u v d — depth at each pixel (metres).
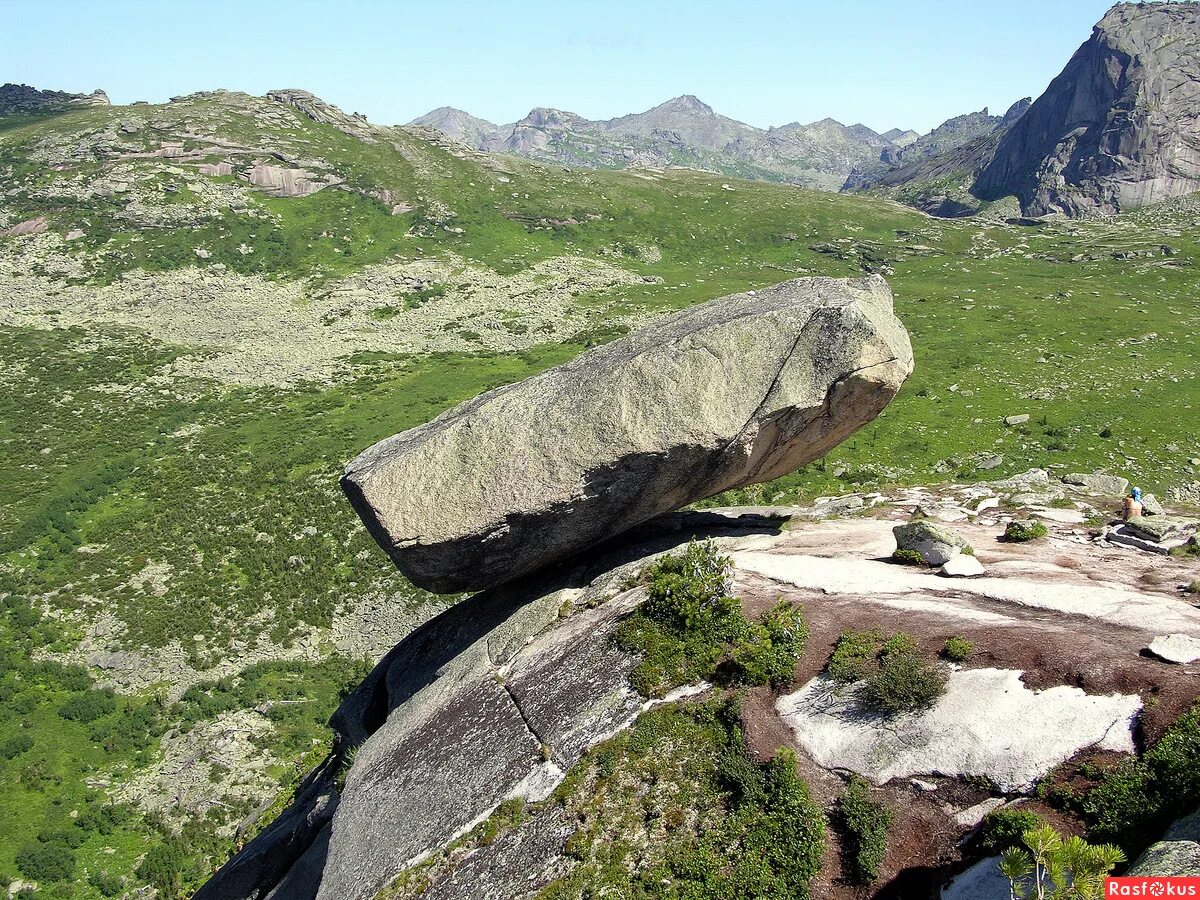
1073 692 12.00
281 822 22.84
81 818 37.09
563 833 13.48
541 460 17.55
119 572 54.06
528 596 20.69
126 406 81.31
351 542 56.16
